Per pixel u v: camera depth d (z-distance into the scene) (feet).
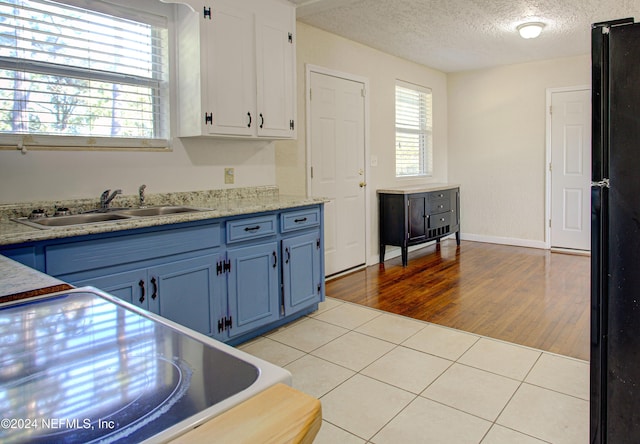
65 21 8.02
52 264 6.16
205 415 1.71
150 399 1.87
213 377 2.06
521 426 6.23
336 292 12.74
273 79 10.36
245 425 1.65
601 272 4.74
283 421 1.68
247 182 11.20
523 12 12.14
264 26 10.09
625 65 4.44
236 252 8.65
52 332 2.63
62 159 8.06
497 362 8.20
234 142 10.84
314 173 13.47
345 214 14.78
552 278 13.87
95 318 2.88
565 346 8.85
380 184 16.39
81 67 8.27
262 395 1.87
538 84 18.04
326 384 7.47
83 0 8.13
